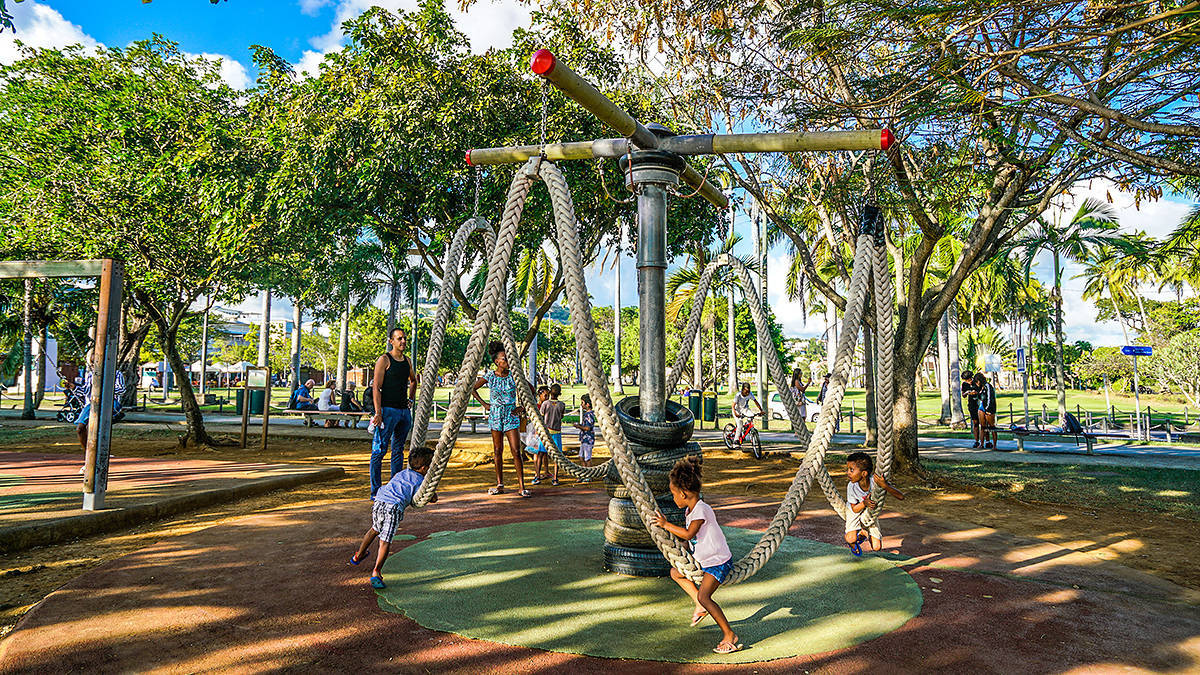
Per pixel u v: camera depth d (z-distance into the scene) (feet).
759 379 77.87
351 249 55.57
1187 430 77.92
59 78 47.24
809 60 30.81
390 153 40.29
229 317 244.01
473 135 40.96
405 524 21.30
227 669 10.22
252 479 28.45
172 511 22.66
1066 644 11.82
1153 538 22.15
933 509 27.27
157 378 197.36
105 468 21.04
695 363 126.93
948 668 10.71
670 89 39.58
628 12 32.96
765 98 33.19
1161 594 15.01
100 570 15.46
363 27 40.93
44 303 76.95
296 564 16.12
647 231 16.31
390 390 23.80
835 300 42.04
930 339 37.17
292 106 42.78
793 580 15.56
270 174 43.32
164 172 43.75
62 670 10.06
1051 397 161.79
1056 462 45.93
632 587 14.65
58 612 12.55
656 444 15.62
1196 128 20.12
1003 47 22.62
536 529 20.49
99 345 20.88
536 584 14.75
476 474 35.73
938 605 13.84
